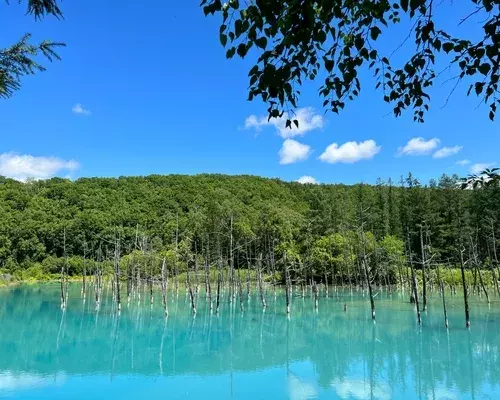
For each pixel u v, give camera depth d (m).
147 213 86.31
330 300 51.69
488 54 4.39
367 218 69.12
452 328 32.88
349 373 22.69
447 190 65.31
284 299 54.81
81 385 20.77
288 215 72.00
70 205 89.00
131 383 21.02
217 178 106.69
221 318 40.25
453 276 58.50
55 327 35.81
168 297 58.78
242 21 4.05
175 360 25.59
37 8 4.70
